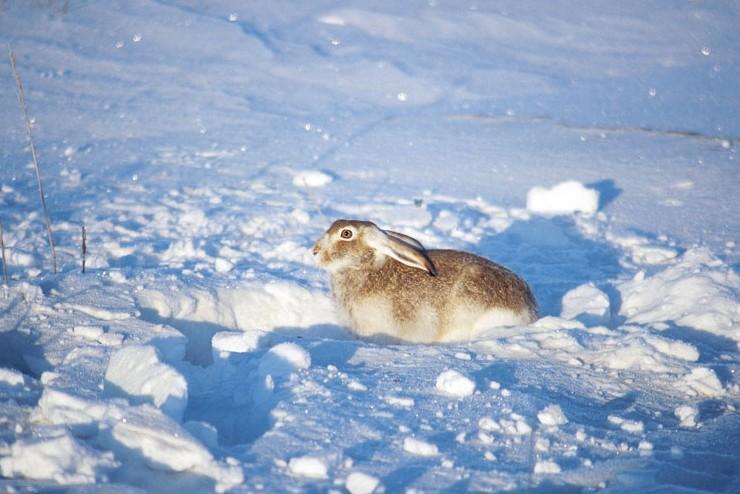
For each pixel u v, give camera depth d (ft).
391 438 21.98
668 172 61.72
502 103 86.63
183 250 41.65
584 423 24.06
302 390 24.80
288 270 40.24
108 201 51.34
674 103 86.12
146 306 33.01
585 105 85.87
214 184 56.39
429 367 27.86
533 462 20.86
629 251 46.03
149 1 115.24
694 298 33.50
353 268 33.73
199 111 78.74
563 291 38.78
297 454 20.72
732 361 29.14
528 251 45.55
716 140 71.56
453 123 78.33
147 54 97.35
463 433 22.40
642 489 19.80
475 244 46.21
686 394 26.58
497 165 63.93
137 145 66.08
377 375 26.89
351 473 19.74
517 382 26.84
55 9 109.29
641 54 107.76
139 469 19.77
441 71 97.81
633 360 28.50
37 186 53.47
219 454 20.65
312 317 36.37
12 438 21.24
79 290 33.47
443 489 19.47
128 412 20.89
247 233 46.55
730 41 112.57
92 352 26.73
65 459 19.51
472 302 32.86
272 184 57.00
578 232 49.19
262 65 96.94
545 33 115.24
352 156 65.46
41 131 68.23
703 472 21.15
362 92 89.35
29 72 87.30
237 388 25.64
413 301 33.12
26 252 39.50
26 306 31.40
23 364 28.30
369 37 110.73
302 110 81.30
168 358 28.19
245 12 117.08
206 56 98.78
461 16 118.93
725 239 46.91
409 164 63.46
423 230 47.57
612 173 61.72
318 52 103.50
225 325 34.83
